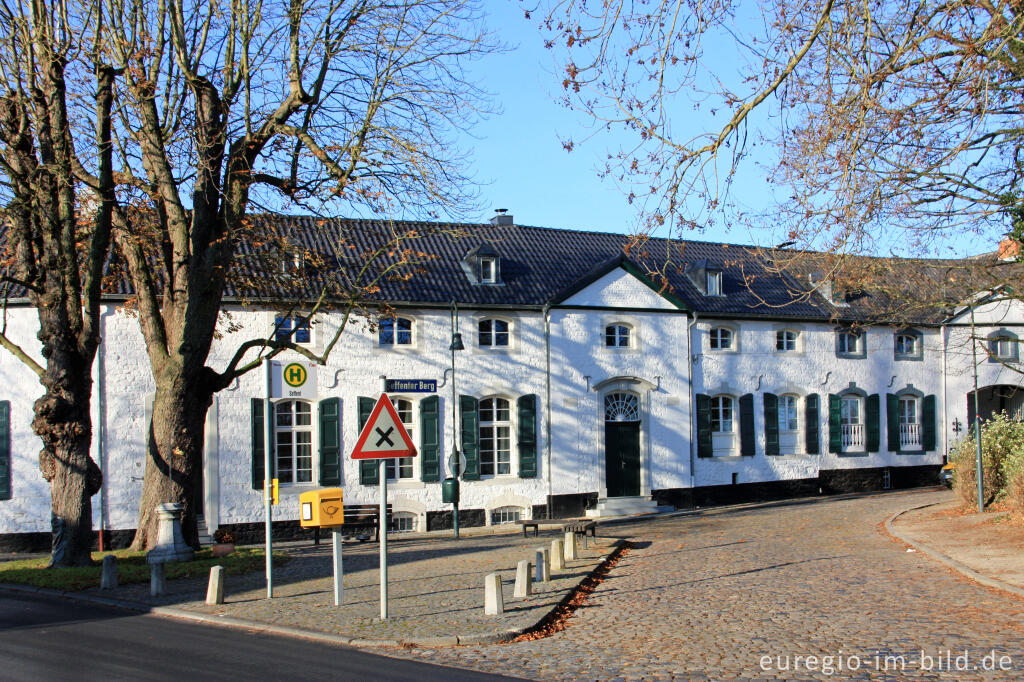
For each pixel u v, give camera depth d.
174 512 16.38
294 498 23.95
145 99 16.02
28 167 16.02
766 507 28.41
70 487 15.85
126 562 16.06
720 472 30.34
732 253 34.47
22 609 12.48
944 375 35.19
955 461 23.11
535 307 27.12
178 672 8.30
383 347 25.30
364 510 24.38
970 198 14.85
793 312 31.95
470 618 10.73
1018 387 35.34
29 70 15.78
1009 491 19.59
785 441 32.22
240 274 21.02
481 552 17.95
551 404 27.25
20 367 22.08
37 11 15.57
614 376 28.36
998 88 12.19
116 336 22.47
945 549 15.58
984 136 13.68
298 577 14.82
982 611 10.55
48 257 15.81
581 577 13.86
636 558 16.97
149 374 22.67
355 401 24.84
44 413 15.70
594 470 27.75
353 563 16.69
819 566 14.67
